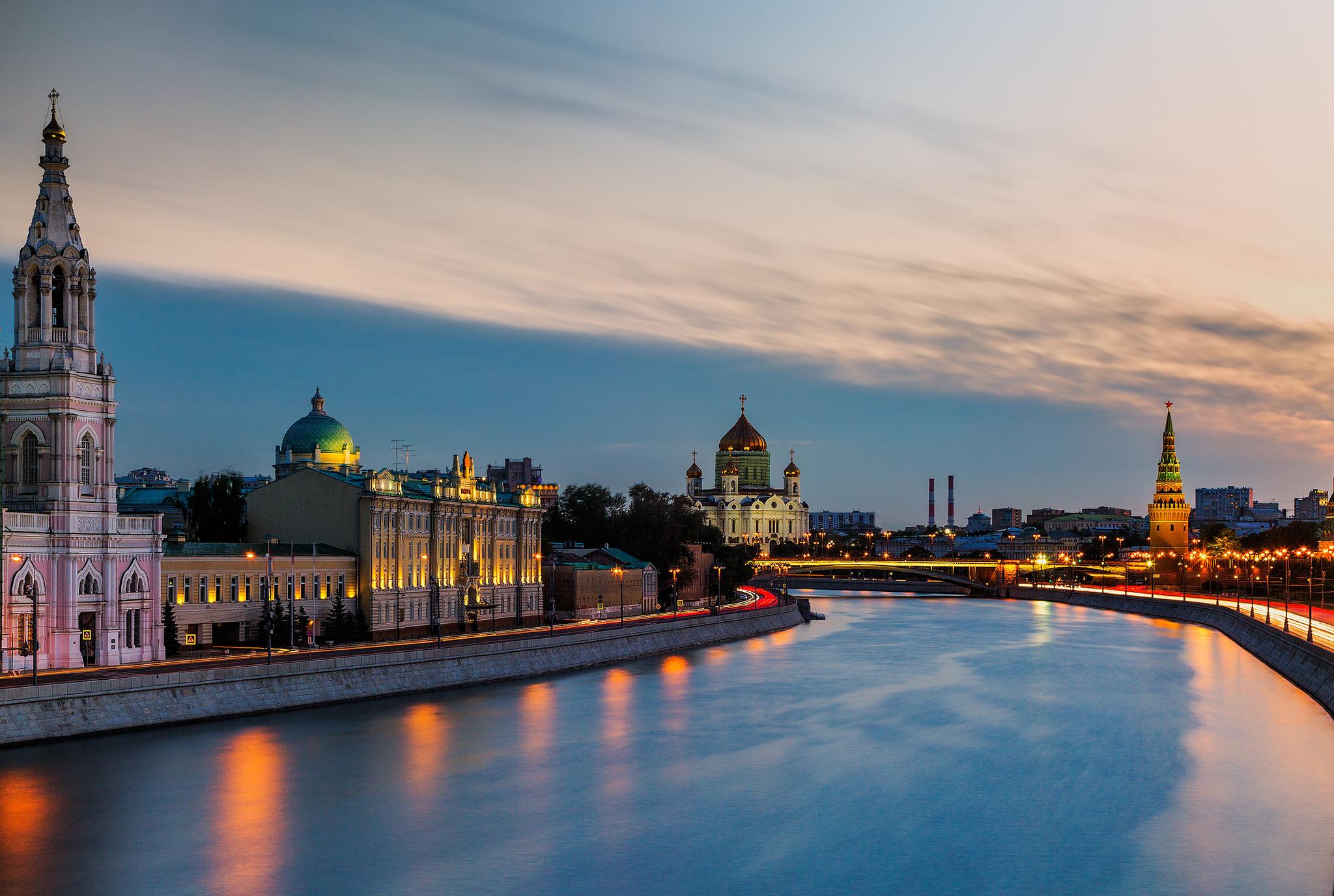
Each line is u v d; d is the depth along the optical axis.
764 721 134.88
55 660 125.69
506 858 87.06
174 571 149.25
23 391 128.62
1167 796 103.44
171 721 120.19
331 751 114.44
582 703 144.25
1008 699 151.62
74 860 84.75
